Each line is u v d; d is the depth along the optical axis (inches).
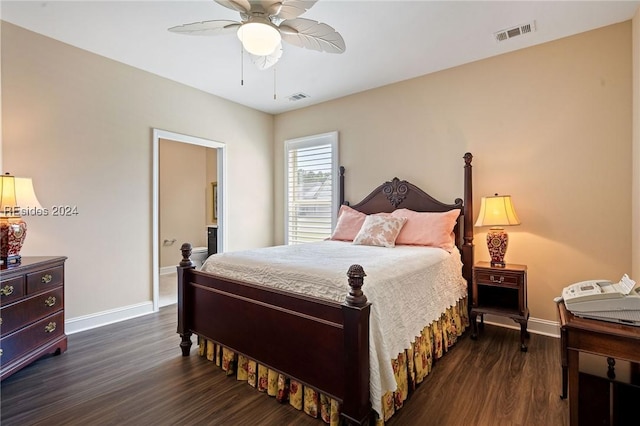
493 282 109.6
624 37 101.5
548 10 95.7
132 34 109.9
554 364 92.9
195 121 158.6
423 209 139.6
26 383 83.4
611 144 103.7
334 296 68.5
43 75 110.4
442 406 73.6
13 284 85.0
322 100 175.3
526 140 118.6
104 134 126.3
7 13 97.5
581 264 108.8
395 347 71.3
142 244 139.1
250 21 74.3
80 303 119.8
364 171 161.5
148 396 78.1
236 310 86.4
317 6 93.5
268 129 198.2
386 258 89.9
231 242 176.6
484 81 127.3
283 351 75.2
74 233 118.3
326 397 68.2
